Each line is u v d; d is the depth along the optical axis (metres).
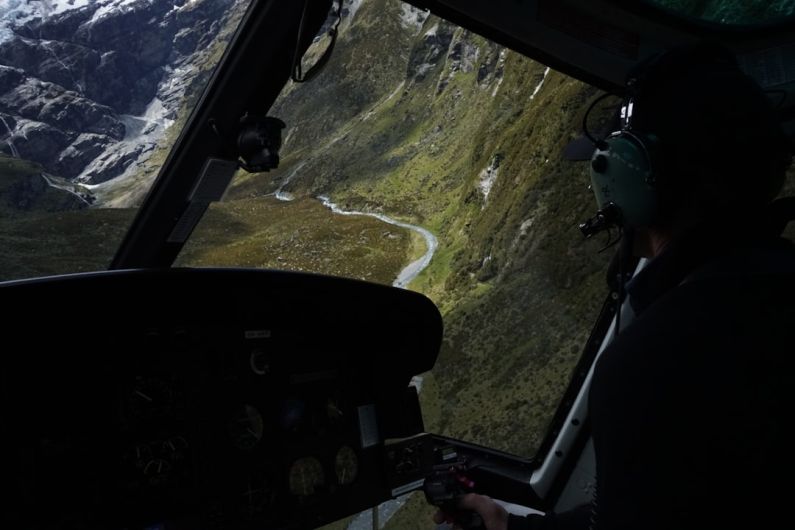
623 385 0.33
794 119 1.27
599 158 0.43
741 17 1.19
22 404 0.69
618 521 0.31
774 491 0.28
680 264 0.36
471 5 1.05
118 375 0.76
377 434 0.98
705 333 0.32
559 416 1.21
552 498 1.23
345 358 0.97
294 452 0.89
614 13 1.13
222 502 0.82
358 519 1.04
